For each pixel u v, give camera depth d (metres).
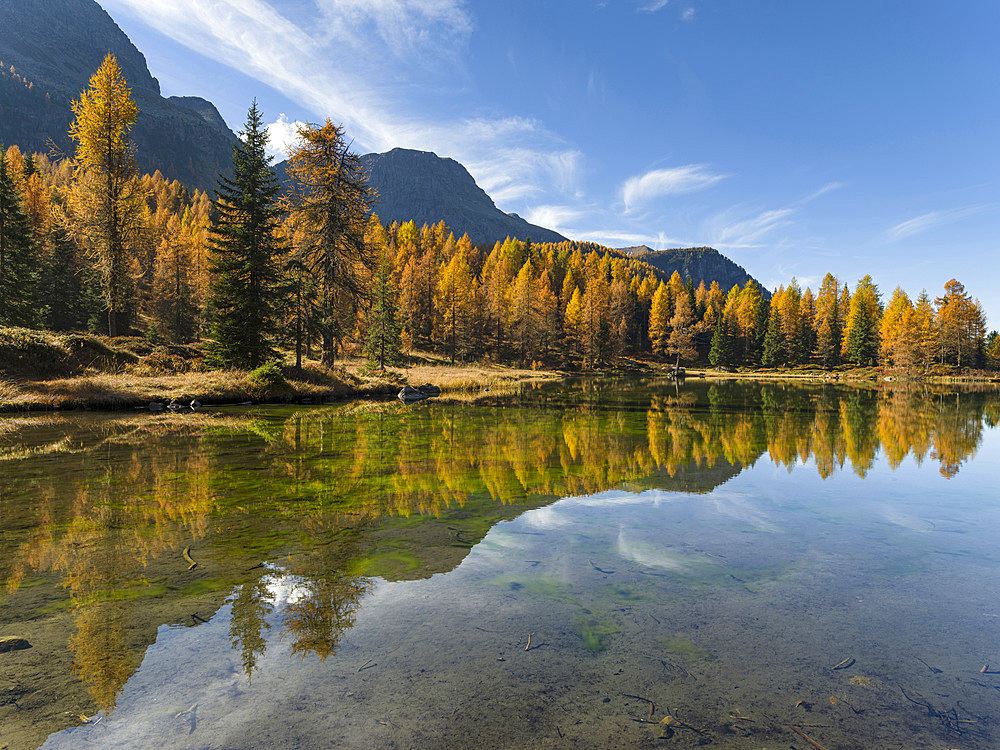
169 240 53.16
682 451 10.20
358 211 27.50
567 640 2.91
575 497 6.39
